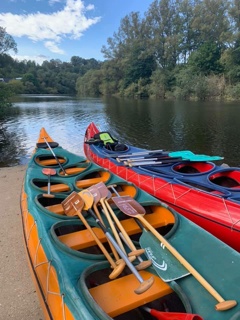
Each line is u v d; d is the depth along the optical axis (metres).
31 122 18.64
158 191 4.84
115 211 3.53
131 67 46.22
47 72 72.88
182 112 21.91
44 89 67.69
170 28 45.44
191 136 13.18
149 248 2.74
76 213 3.36
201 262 2.55
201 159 5.65
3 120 19.56
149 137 13.16
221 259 2.54
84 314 1.94
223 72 34.84
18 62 74.88
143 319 2.38
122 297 2.18
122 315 2.41
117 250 2.53
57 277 2.42
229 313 2.00
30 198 3.81
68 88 71.00
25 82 64.62
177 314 1.90
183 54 44.00
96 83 57.59
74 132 15.04
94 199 3.42
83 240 2.93
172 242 2.87
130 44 49.28
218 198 4.12
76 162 5.70
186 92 35.19
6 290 3.31
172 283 2.29
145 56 44.78
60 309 2.20
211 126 15.44
